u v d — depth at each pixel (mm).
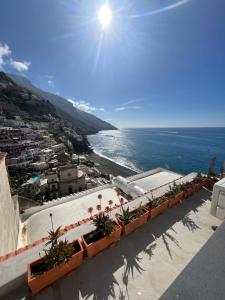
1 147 67500
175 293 1200
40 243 3930
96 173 58812
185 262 3861
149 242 4430
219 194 5379
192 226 5121
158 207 5512
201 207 6180
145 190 10680
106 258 3889
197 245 4387
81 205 9672
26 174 55594
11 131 81500
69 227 4676
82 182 34000
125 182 11828
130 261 3832
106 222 4191
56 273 3223
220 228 1788
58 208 9523
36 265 3283
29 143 76625
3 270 3246
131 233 4727
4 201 5746
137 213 5070
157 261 3863
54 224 8242
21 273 3188
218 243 1570
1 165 5965
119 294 3123
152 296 3105
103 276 3455
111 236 4102
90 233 4113
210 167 8570
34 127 106188
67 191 33219
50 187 35062
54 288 3182
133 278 3436
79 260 3576
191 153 91688
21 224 8781
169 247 4285
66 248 3396
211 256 1437
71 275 3441
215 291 1143
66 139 104375
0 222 4848
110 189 11773
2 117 98000
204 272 1302
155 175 14062
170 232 4836
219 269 1314
